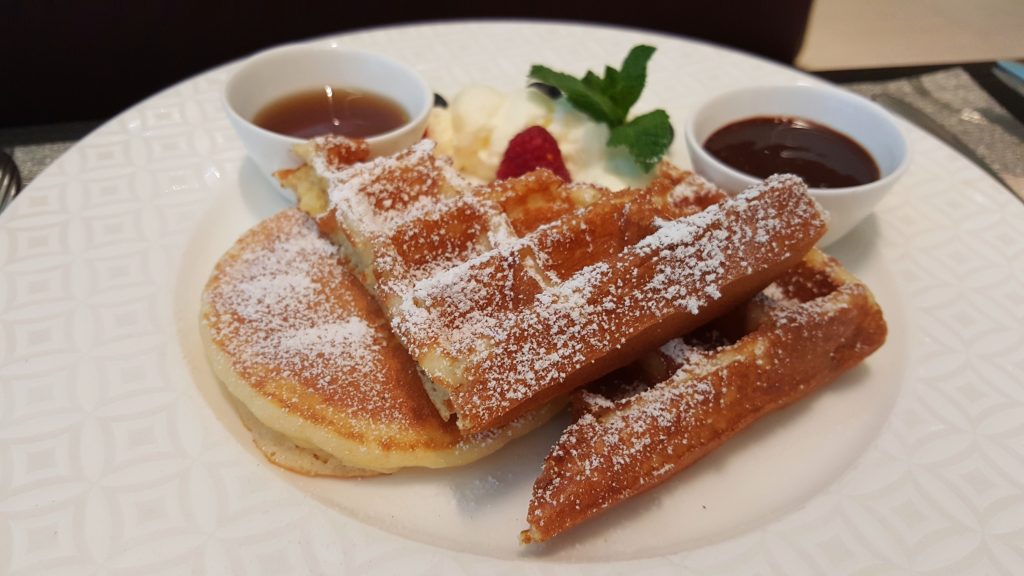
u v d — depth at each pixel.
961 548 0.17
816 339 0.20
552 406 0.20
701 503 0.19
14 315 0.21
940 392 0.20
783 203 0.19
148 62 0.39
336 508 0.18
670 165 0.25
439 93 0.31
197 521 0.17
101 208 0.24
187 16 0.39
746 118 0.27
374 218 0.21
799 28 0.42
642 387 0.20
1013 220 0.26
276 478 0.18
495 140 0.28
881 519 0.18
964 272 0.24
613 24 0.44
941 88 0.35
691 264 0.18
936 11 0.45
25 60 0.37
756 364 0.19
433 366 0.17
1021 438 0.19
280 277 0.22
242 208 0.26
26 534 0.16
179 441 0.18
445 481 0.19
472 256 0.21
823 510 0.18
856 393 0.21
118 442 0.18
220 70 0.30
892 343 0.22
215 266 0.22
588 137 0.27
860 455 0.19
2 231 0.23
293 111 0.27
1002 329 0.22
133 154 0.27
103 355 0.20
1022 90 0.35
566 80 0.27
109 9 0.37
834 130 0.27
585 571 0.17
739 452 0.20
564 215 0.22
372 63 0.28
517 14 0.43
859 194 0.23
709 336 0.21
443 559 0.17
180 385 0.20
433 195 0.22
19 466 0.17
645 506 0.19
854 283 0.21
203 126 0.28
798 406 0.21
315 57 0.28
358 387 0.19
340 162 0.23
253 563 0.16
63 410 0.18
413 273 0.20
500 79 0.32
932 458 0.19
